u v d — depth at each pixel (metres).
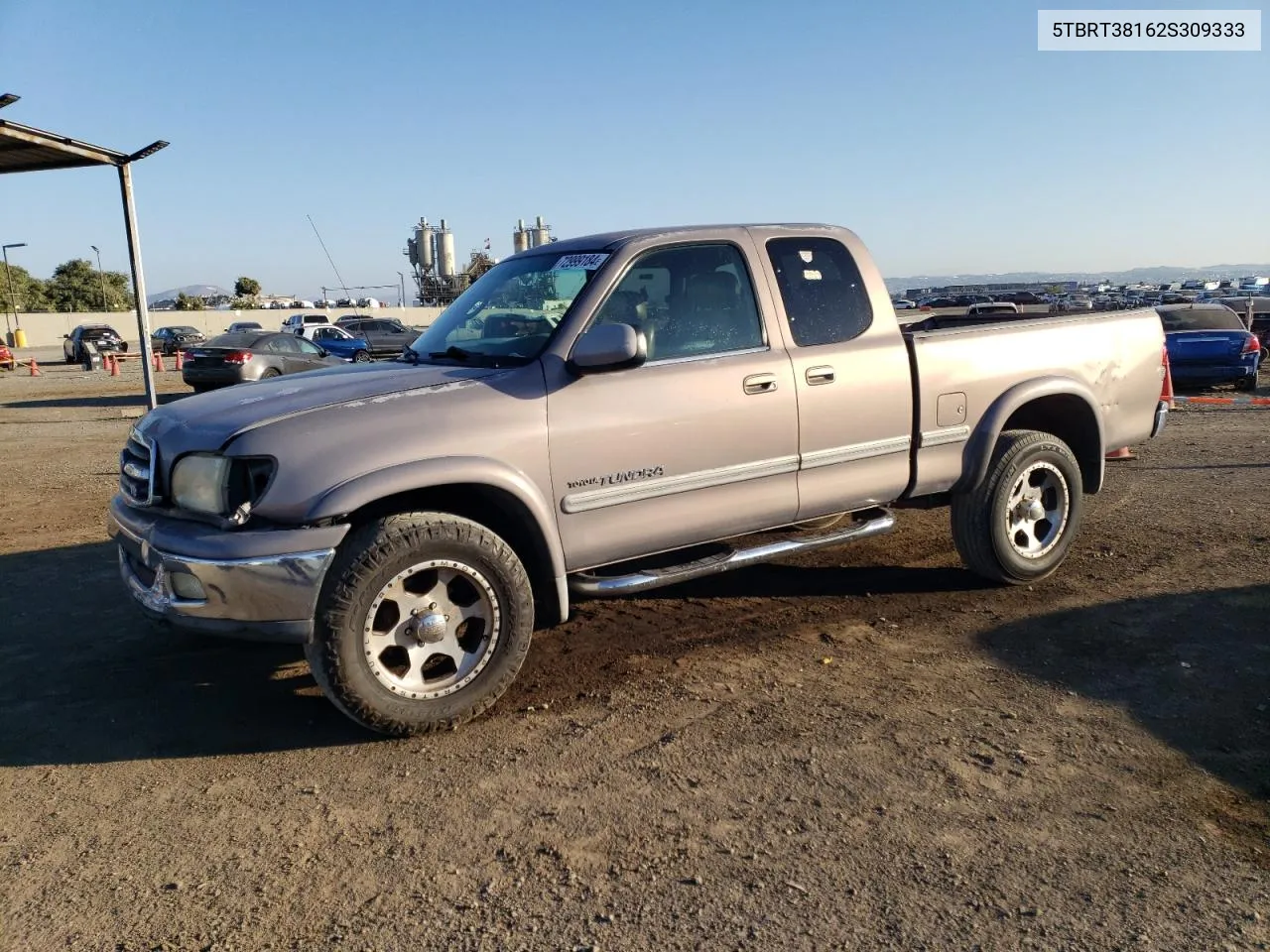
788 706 3.93
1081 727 3.69
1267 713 3.77
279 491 3.39
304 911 2.68
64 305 90.62
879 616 5.02
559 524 3.95
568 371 3.94
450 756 3.59
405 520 3.59
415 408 3.66
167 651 4.73
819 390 4.57
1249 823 3.02
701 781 3.34
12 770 3.54
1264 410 14.18
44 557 6.52
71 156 9.86
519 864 2.88
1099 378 5.64
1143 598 5.16
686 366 4.23
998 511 5.21
